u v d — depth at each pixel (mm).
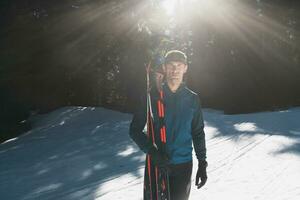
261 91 25531
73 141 11797
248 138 10414
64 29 22094
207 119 14141
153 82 3361
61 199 6344
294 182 6590
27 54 21594
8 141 13953
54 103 22938
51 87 22875
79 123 15695
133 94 20641
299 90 25281
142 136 3322
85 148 10602
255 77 25641
